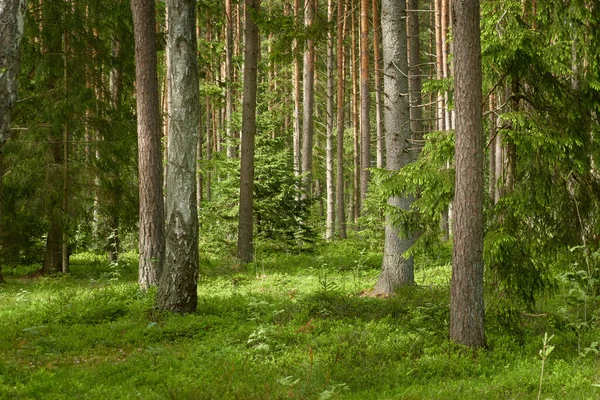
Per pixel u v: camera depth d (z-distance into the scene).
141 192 13.34
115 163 17.02
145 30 13.45
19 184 15.77
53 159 16.36
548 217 9.05
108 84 20.48
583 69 9.40
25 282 15.73
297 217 20.98
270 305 11.07
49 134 16.34
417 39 16.81
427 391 6.43
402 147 12.97
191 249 10.69
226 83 27.38
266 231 20.27
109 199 16.83
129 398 6.17
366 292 13.11
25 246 17.23
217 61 29.11
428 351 7.86
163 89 33.69
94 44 17.08
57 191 16.03
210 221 20.64
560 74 9.49
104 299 11.62
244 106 18.59
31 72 16.70
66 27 16.42
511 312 8.71
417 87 16.88
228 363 7.36
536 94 9.12
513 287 8.66
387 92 13.06
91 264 19.00
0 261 15.85
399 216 9.94
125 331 9.41
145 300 11.41
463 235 7.97
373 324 9.38
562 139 8.70
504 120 9.14
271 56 17.33
